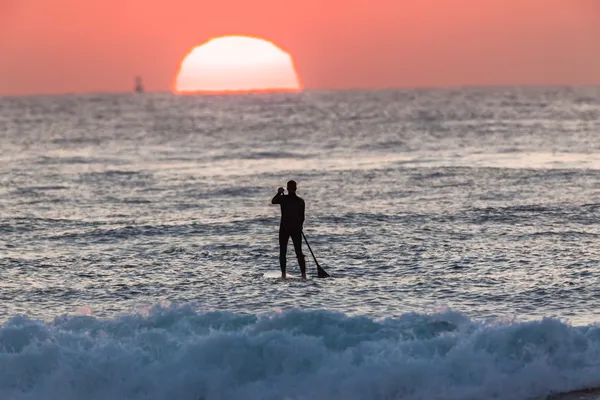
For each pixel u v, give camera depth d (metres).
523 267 54.91
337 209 83.12
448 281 51.31
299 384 31.55
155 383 31.42
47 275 54.69
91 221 77.31
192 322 35.56
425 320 35.53
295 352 32.34
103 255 61.28
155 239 67.81
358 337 33.97
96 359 31.89
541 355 33.06
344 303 46.50
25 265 57.75
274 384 31.55
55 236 69.44
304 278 53.19
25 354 31.84
